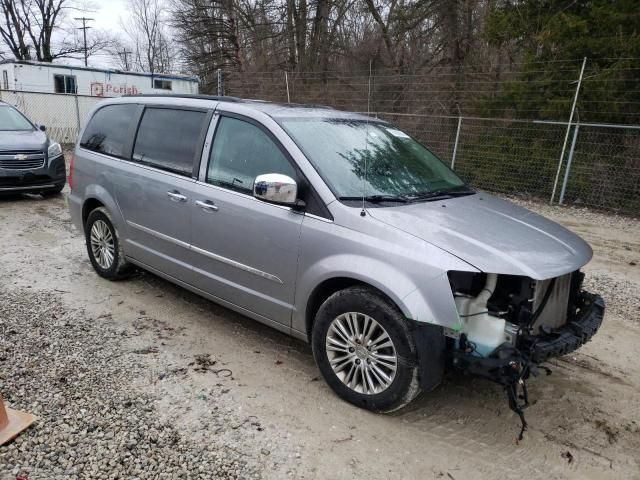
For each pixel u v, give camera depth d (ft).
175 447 9.92
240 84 70.54
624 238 28.40
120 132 17.38
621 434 10.92
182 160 14.80
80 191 18.65
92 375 12.24
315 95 56.90
